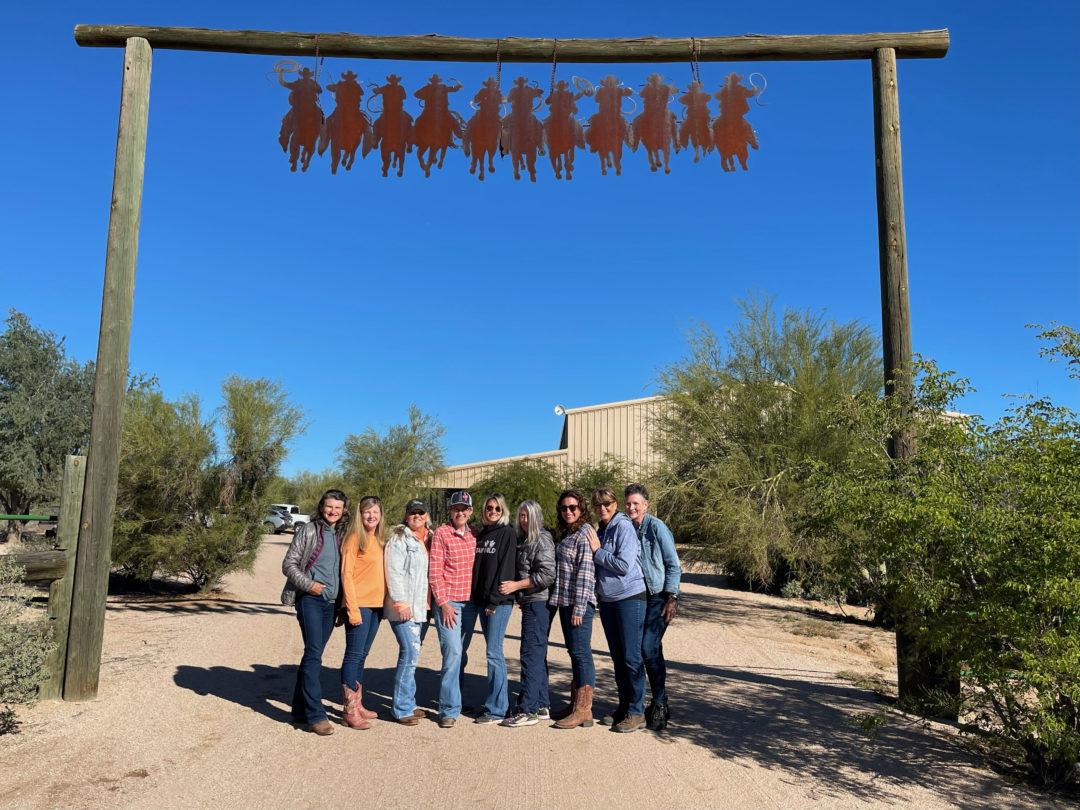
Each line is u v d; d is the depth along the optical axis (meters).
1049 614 4.64
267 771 4.63
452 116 6.86
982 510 4.99
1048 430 5.11
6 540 24.91
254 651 8.24
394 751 5.08
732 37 6.91
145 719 5.60
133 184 6.60
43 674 5.67
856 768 4.92
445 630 5.78
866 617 12.68
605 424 33.56
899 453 6.22
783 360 17.39
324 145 6.87
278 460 14.08
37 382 26.69
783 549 14.96
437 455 24.25
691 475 17.67
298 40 6.91
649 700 6.67
